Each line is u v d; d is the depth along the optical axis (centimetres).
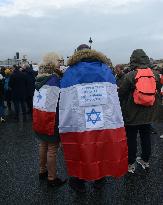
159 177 281
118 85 281
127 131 286
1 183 276
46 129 252
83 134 225
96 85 227
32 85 623
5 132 494
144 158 296
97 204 233
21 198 245
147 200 238
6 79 688
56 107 250
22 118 629
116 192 252
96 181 255
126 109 280
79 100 226
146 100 271
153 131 442
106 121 227
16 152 373
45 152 274
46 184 271
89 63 231
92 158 225
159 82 290
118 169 229
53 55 260
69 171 232
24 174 296
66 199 242
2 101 589
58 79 252
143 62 280
